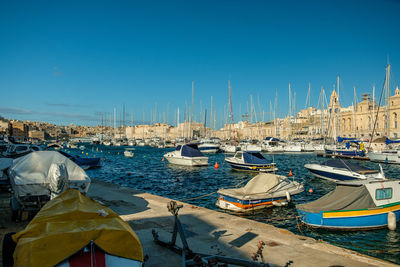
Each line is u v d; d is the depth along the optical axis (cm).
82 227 554
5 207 1235
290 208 1758
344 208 1313
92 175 3447
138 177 3278
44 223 570
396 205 1371
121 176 3362
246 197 1681
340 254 809
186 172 3694
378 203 1340
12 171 1092
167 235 927
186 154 4384
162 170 3903
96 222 586
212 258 636
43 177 1060
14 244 571
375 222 1328
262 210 1714
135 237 573
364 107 10850
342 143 6856
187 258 642
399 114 9381
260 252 700
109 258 514
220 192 1803
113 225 579
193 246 850
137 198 1496
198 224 1066
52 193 1029
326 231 1308
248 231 995
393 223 1316
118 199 1470
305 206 1360
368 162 4944
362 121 10888
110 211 663
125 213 1199
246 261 647
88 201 711
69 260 488
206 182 2922
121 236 546
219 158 5897
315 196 2175
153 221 1086
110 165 4547
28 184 1023
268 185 1809
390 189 1371
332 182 2867
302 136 11531
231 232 984
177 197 2197
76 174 1182
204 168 4103
